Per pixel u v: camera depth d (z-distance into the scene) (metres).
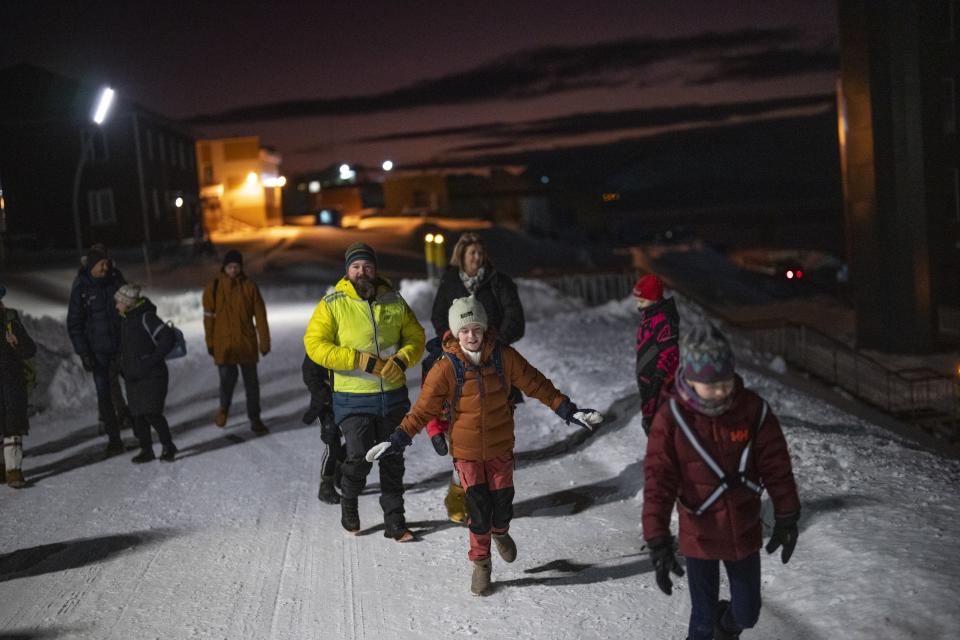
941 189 30.08
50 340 15.52
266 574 5.61
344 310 6.01
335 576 5.52
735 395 3.52
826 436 7.20
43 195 48.72
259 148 71.31
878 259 30.28
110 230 48.81
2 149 48.47
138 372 8.50
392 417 6.05
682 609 4.67
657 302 5.70
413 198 94.12
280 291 30.86
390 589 5.26
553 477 7.41
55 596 5.39
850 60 30.64
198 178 60.03
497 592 5.09
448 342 5.09
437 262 25.62
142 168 49.19
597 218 104.56
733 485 3.50
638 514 6.30
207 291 9.64
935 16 30.16
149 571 5.75
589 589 5.02
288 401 11.66
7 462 7.95
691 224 166.75
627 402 9.25
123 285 9.09
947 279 30.83
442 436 5.55
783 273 57.81
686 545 3.60
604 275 26.69
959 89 29.95
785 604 4.38
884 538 4.83
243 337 9.62
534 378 5.07
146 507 7.19
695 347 3.40
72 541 6.43
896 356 29.56
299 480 7.85
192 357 15.94
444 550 5.85
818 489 5.81
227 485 7.75
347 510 6.20
